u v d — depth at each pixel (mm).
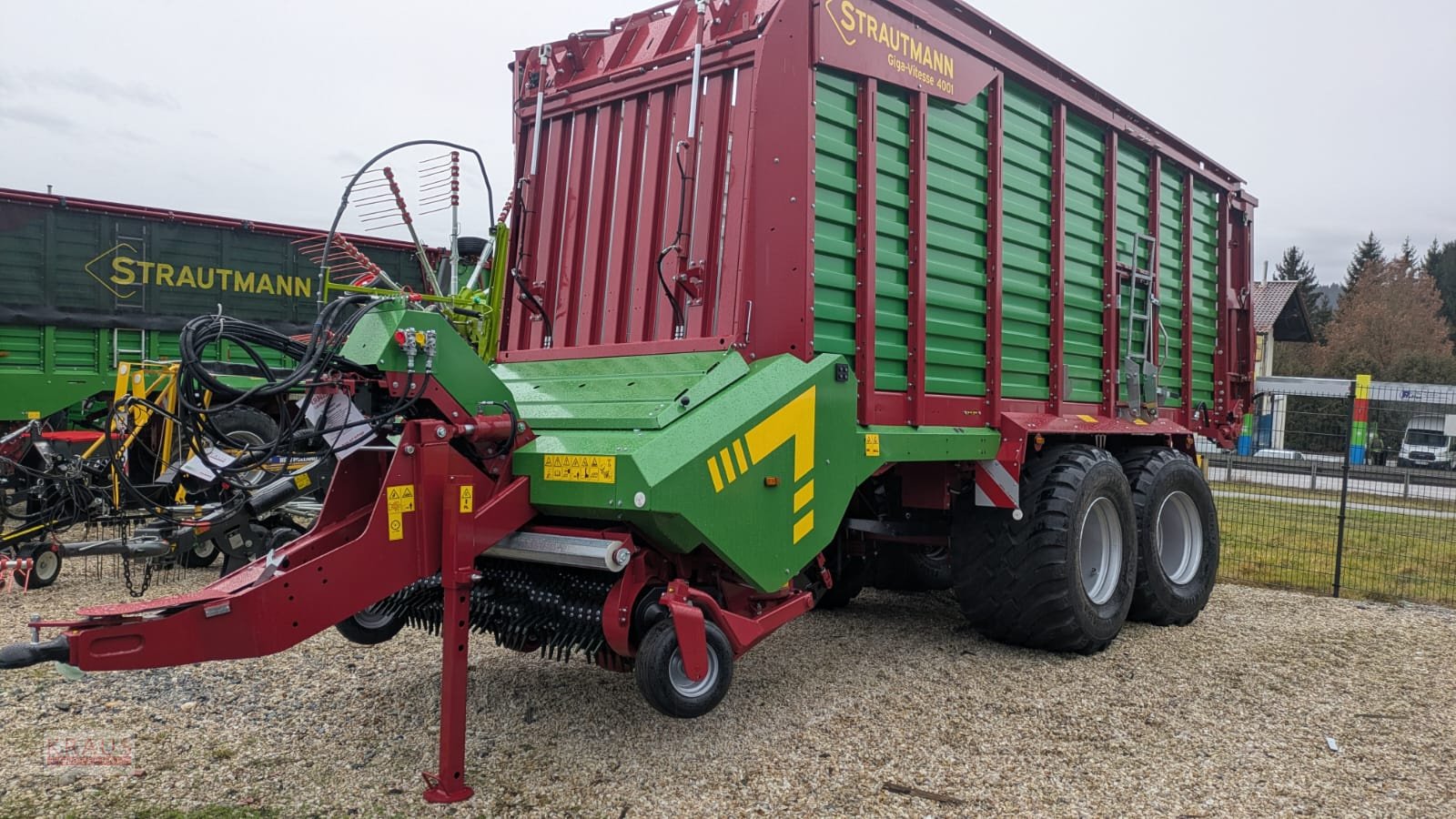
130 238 9906
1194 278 6738
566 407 3463
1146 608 5430
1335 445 11391
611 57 4117
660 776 3146
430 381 2998
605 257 4035
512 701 3840
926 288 4105
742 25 3588
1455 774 3357
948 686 4188
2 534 6180
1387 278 52719
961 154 4359
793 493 3338
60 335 9602
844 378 3592
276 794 2980
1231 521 10914
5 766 3168
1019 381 4781
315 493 5090
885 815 2918
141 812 2838
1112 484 4867
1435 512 11680
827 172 3625
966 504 4754
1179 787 3191
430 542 2963
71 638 2555
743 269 3424
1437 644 5250
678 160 3631
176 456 6480
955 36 4250
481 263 4957
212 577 6496
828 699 3973
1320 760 3459
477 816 2834
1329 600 6602
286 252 10828
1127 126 5621
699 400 3160
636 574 3098
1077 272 5254
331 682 4062
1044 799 3070
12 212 9328
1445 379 38906
